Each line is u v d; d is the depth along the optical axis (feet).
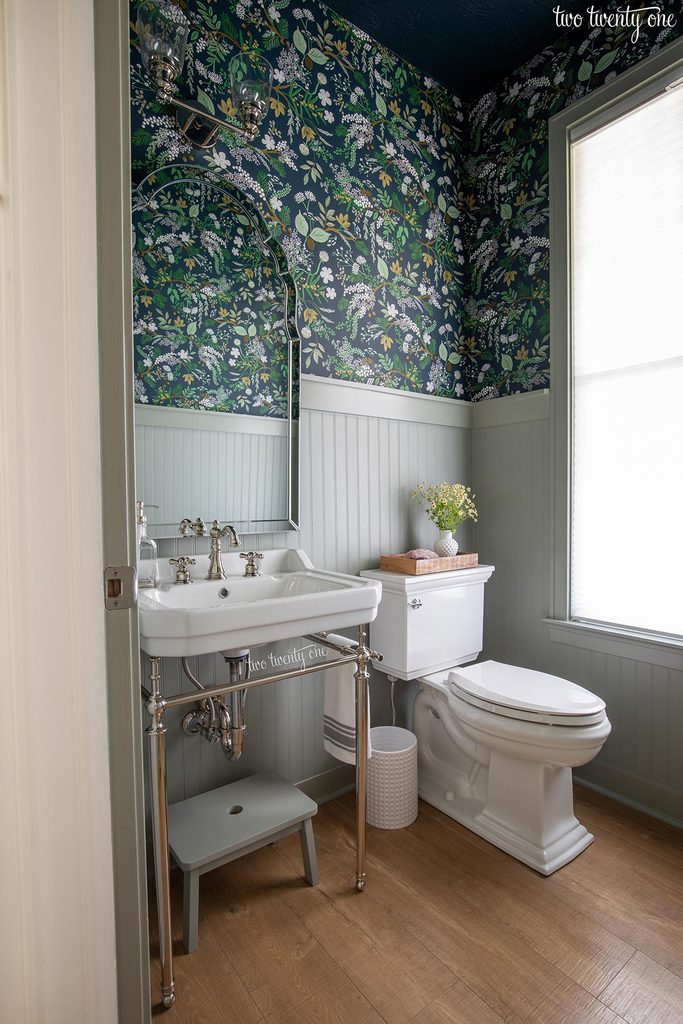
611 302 6.41
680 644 5.74
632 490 6.26
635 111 6.07
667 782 5.90
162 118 4.95
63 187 2.46
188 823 4.65
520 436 7.39
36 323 2.45
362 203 6.69
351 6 6.32
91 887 2.62
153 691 3.69
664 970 3.95
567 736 4.74
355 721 5.29
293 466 5.93
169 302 5.09
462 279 8.01
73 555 2.54
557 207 6.79
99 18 2.51
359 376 6.67
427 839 5.60
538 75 7.07
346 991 3.81
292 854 5.37
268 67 5.79
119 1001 2.73
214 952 4.16
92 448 2.56
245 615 3.75
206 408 5.32
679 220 5.78
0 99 2.39
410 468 7.25
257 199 5.69
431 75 7.51
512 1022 3.57
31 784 2.52
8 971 2.56
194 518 5.25
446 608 6.52
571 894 4.75
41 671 2.51
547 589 7.07
